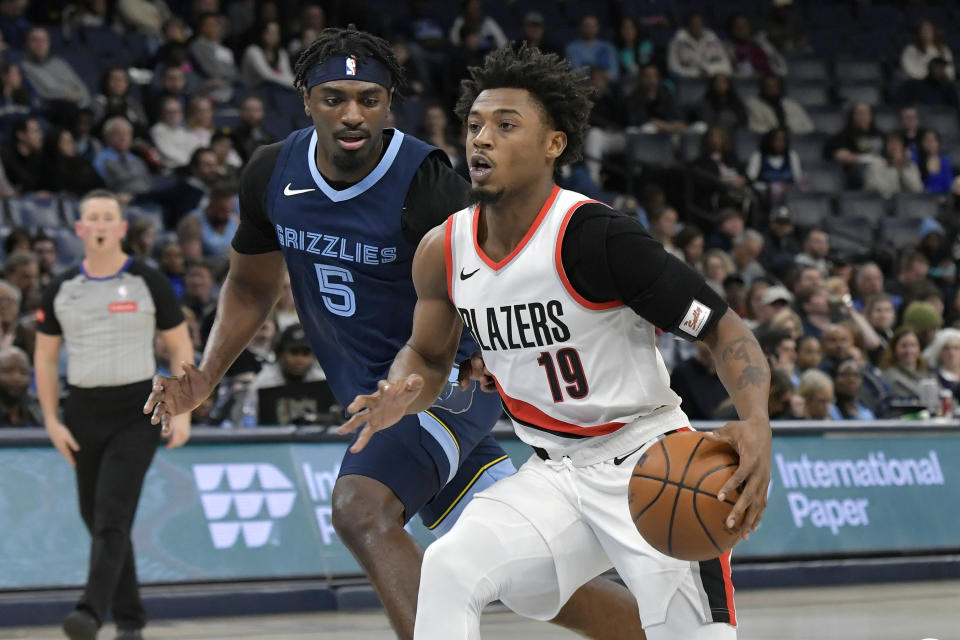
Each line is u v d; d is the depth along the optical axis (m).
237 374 9.41
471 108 3.61
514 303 3.61
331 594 8.34
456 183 4.64
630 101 17.06
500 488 3.78
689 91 18.27
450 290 3.78
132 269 6.98
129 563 7.01
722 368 3.52
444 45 17.11
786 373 10.23
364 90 4.44
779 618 7.95
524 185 3.56
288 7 16.41
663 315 3.49
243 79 15.71
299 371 9.10
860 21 21.45
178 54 14.86
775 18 20.39
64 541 7.87
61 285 6.93
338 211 4.63
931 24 20.84
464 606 3.58
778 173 17.17
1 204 12.36
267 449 8.47
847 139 18.16
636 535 3.59
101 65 15.41
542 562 3.67
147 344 6.97
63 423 7.00
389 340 4.77
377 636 7.23
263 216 4.84
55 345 7.01
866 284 14.27
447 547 3.62
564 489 3.73
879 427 10.20
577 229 3.52
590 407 3.65
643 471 3.39
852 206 17.36
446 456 4.61
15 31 15.28
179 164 13.88
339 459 8.66
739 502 3.22
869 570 9.85
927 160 18.45
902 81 20.20
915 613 8.20
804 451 9.91
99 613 6.56
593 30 17.86
